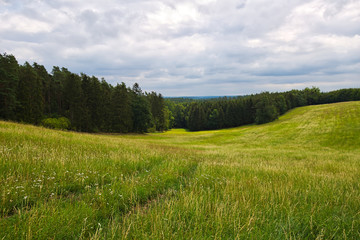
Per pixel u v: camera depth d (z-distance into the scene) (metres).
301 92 107.19
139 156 8.63
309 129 39.81
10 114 32.47
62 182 4.23
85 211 3.12
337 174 7.48
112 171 5.55
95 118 47.22
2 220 2.69
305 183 5.54
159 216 2.96
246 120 83.38
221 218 3.06
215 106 93.94
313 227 3.09
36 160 5.47
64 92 44.09
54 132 14.08
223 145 33.62
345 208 3.71
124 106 50.34
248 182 5.32
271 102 71.25
